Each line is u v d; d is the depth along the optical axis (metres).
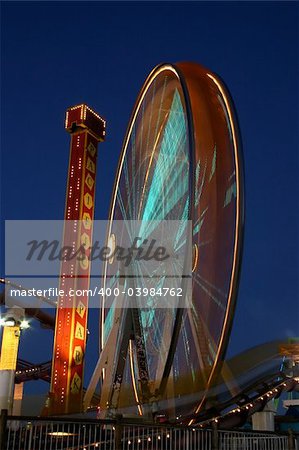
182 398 20.66
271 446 14.17
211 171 22.50
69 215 32.47
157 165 25.44
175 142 23.50
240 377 24.42
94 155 34.44
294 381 25.53
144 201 26.36
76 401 28.80
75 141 34.19
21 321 33.56
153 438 12.05
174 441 12.29
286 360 25.97
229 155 21.44
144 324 23.06
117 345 24.22
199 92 24.16
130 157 29.28
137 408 22.20
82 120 33.91
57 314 30.69
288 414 30.33
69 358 29.30
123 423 11.42
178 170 22.45
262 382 24.59
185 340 21.17
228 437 13.27
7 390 31.72
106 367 24.48
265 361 25.44
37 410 33.00
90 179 33.59
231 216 20.34
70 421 10.73
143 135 27.84
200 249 21.69
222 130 22.42
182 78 22.28
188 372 20.84
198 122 23.61
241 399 23.64
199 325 20.39
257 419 25.23
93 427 11.29
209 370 19.58
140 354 22.72
